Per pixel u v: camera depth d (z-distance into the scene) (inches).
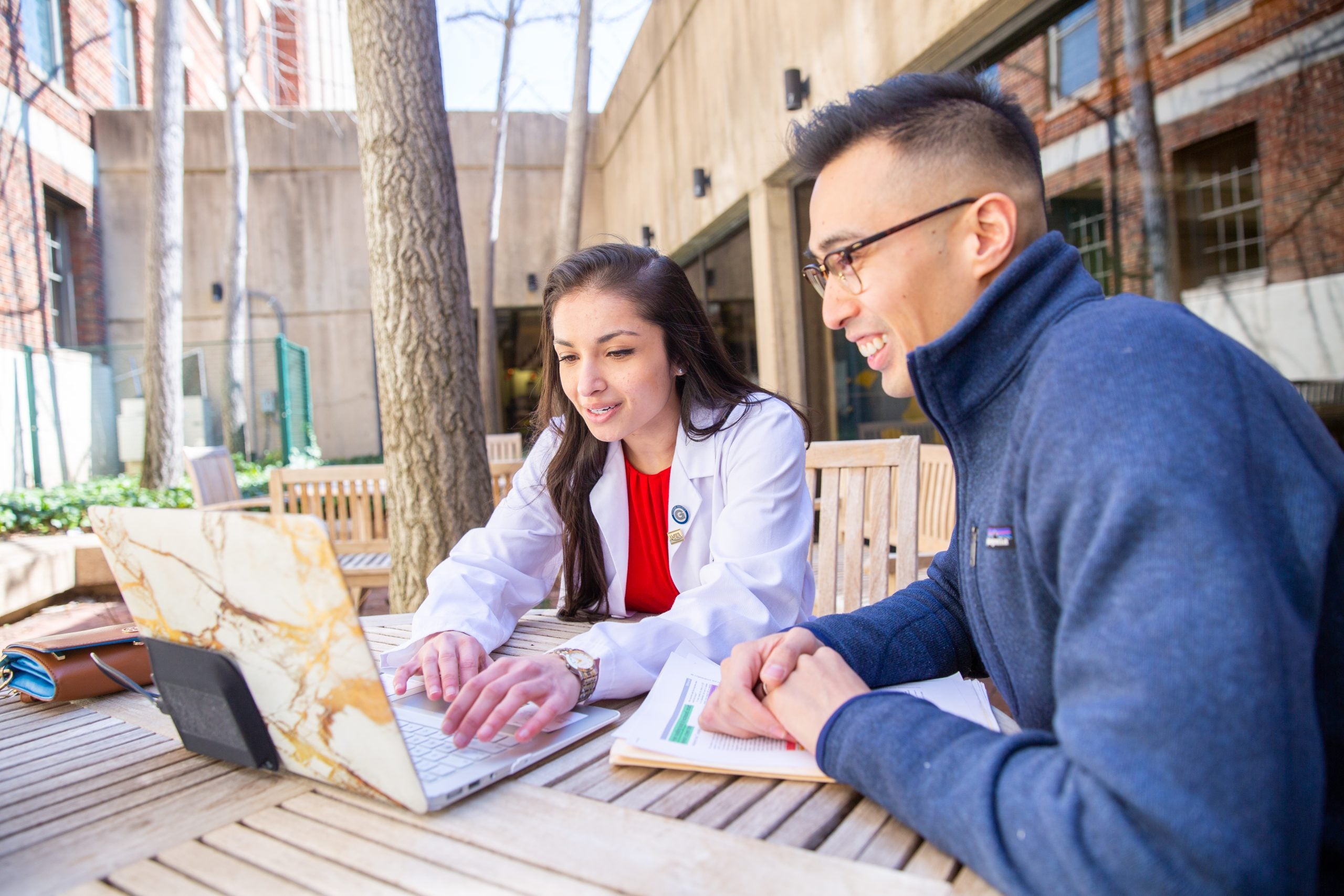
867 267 33.6
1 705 47.1
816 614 77.1
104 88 446.6
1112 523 22.7
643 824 29.2
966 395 32.5
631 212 421.4
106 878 27.3
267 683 32.7
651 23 353.7
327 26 557.6
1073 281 31.7
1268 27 108.9
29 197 358.6
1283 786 20.2
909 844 27.8
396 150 116.3
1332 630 25.6
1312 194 106.0
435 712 42.0
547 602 120.1
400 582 118.8
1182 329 25.6
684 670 44.4
